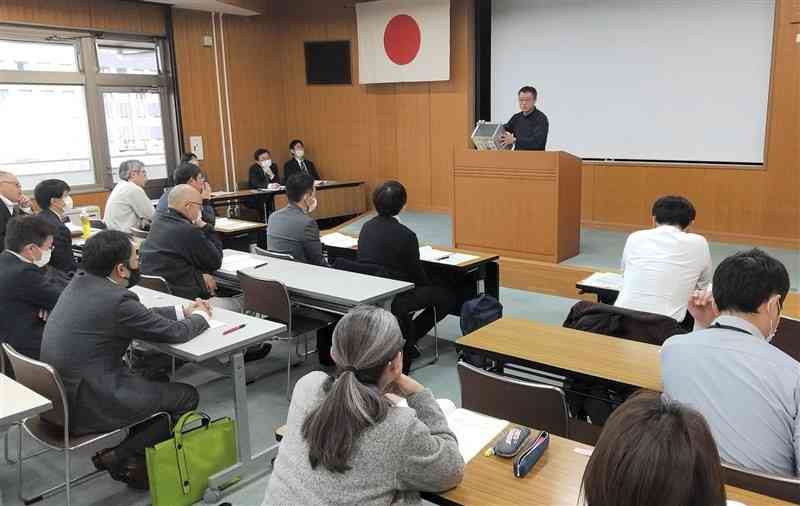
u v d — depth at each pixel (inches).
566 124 287.3
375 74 336.8
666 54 256.1
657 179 264.5
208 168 346.9
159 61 321.7
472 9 302.7
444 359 156.6
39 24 271.4
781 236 240.1
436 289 150.8
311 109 372.8
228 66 349.7
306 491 52.5
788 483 54.3
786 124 232.5
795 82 227.9
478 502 56.2
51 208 164.7
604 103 275.0
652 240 121.6
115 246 94.4
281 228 159.6
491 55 305.1
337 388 53.2
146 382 98.4
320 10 354.9
